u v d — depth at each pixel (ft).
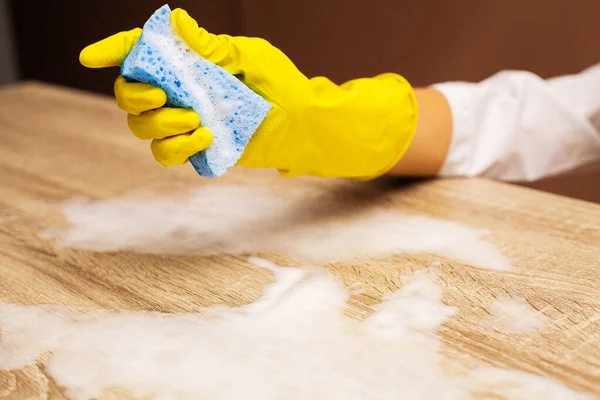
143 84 1.29
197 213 1.84
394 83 1.79
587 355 1.15
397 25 3.63
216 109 1.34
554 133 2.20
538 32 3.35
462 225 1.66
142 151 2.37
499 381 1.09
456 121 1.95
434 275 1.43
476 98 2.06
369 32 3.72
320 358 1.17
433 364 1.14
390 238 1.62
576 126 2.22
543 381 1.09
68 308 1.38
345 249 1.58
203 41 1.33
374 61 3.78
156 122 1.29
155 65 1.28
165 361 1.19
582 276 1.40
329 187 1.96
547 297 1.32
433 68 3.63
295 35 3.89
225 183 2.05
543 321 1.25
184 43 1.32
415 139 1.85
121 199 1.97
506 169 2.18
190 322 1.31
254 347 1.21
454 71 3.59
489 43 3.46
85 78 5.00
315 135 1.53
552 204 1.75
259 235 1.68
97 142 2.47
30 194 2.03
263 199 1.91
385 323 1.27
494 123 2.09
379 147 1.69
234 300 1.38
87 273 1.53
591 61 3.29
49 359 1.21
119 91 1.30
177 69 1.30
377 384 1.10
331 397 1.07
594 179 3.62
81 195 2.01
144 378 1.15
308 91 1.48
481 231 1.62
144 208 1.90
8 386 1.14
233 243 1.65
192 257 1.59
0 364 1.21
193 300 1.39
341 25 3.79
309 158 1.56
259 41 1.43
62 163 2.28
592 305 1.29
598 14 3.20
